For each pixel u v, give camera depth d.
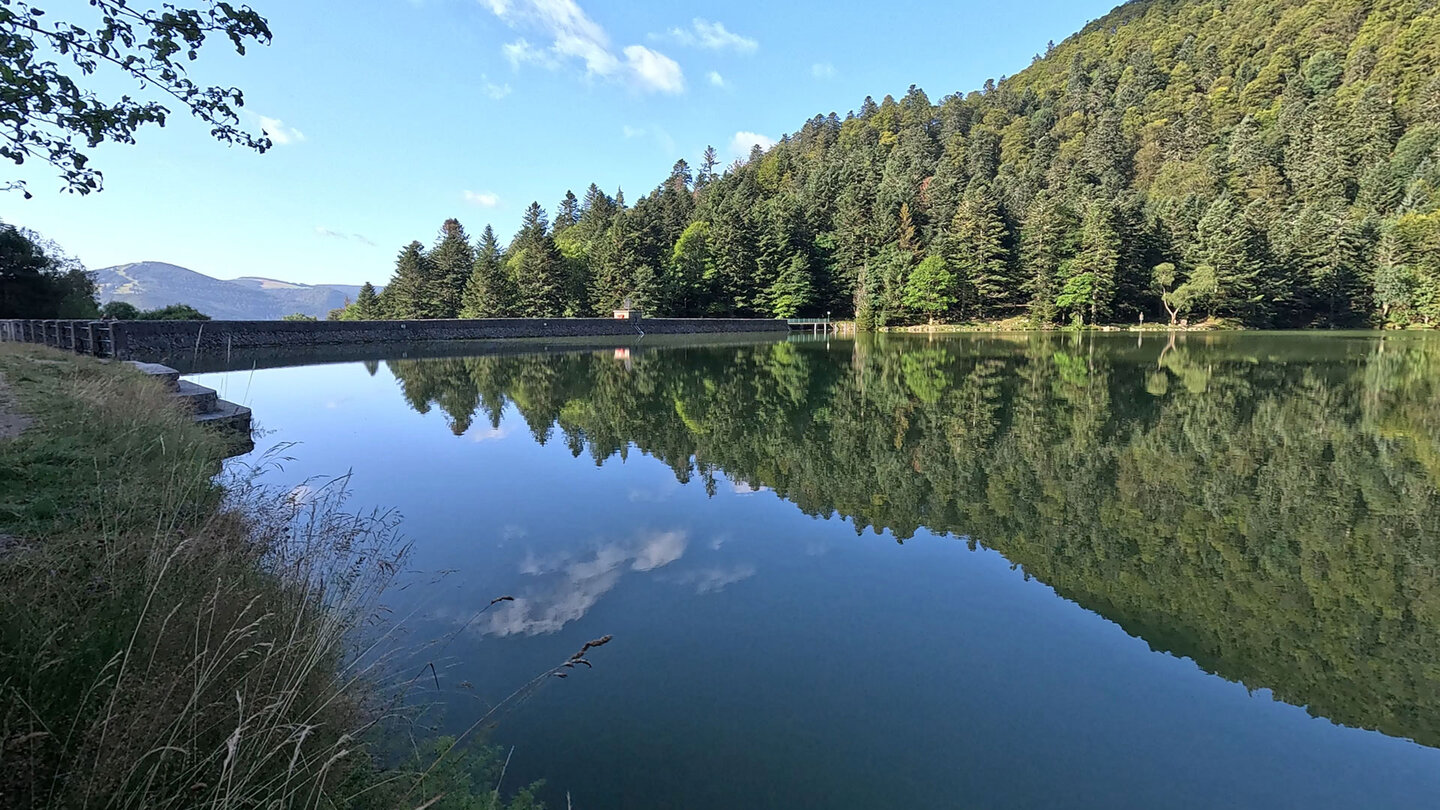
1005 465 9.88
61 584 2.64
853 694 3.96
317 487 8.02
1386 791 3.25
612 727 3.58
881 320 56.72
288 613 3.26
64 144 3.34
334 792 2.48
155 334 26.02
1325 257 51.59
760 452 10.74
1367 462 9.87
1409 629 4.91
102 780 1.94
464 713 3.65
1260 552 6.44
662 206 74.75
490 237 70.12
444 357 29.95
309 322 34.44
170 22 3.25
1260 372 21.61
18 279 29.00
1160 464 9.87
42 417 6.45
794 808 2.99
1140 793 3.20
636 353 33.19
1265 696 4.04
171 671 2.35
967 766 3.34
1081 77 119.25
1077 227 56.31
